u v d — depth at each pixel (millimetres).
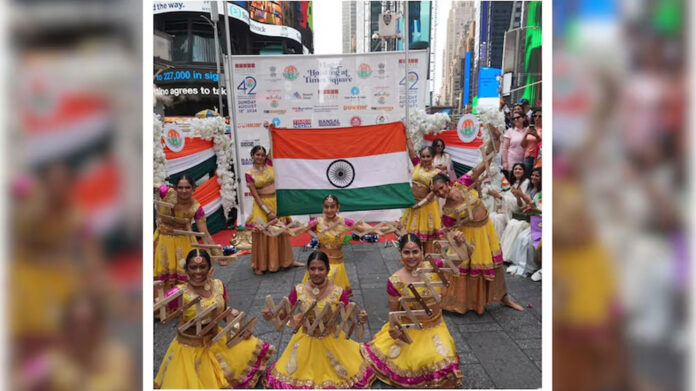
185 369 2814
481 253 4102
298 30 20656
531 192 5258
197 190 7211
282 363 3066
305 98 7820
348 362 3059
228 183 7652
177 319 4258
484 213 4195
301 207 5445
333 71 7781
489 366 3307
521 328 3916
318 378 2984
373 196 5426
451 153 7324
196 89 14445
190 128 7145
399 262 6016
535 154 6227
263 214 5762
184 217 4414
